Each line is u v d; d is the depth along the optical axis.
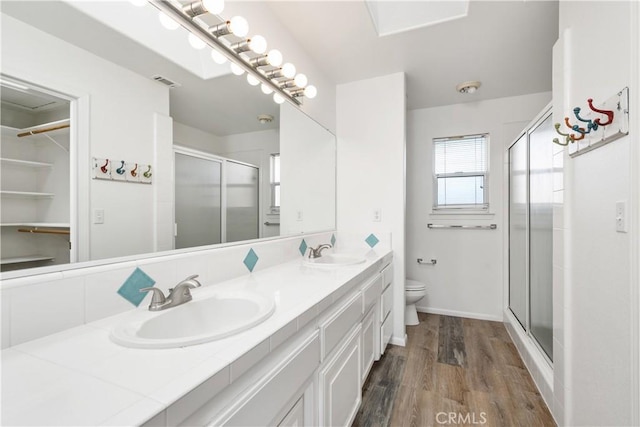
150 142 1.10
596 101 1.15
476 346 2.49
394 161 2.57
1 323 0.70
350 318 1.41
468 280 3.23
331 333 1.18
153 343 0.70
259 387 0.74
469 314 3.21
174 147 1.20
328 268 1.71
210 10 1.13
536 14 1.76
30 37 0.77
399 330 2.53
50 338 0.76
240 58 1.45
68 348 0.71
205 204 1.36
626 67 0.95
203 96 1.34
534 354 2.02
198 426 0.58
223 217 1.47
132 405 0.50
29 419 0.46
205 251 1.30
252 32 1.60
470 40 2.04
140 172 1.07
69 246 0.85
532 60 2.30
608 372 1.07
